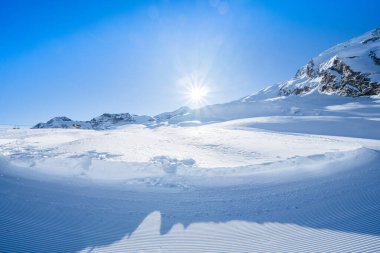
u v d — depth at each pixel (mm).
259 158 18312
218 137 30359
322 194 9461
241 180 11797
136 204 8516
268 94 177000
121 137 27766
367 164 13984
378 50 128125
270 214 7707
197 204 8617
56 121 169625
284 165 14133
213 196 9531
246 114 91125
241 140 27328
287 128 46531
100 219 7195
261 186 10781
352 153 15859
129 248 5695
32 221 6859
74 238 6078
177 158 17938
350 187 10219
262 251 5574
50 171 12656
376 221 6977
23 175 11680
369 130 43438
